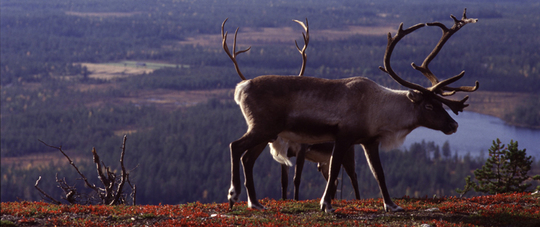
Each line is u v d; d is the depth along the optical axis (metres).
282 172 18.56
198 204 15.05
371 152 14.09
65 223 11.92
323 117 13.38
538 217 12.40
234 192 13.30
